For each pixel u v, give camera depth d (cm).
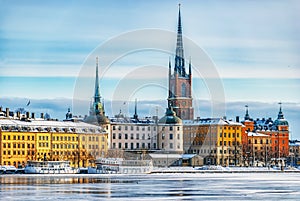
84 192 18225
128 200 16312
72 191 18512
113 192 18275
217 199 16688
